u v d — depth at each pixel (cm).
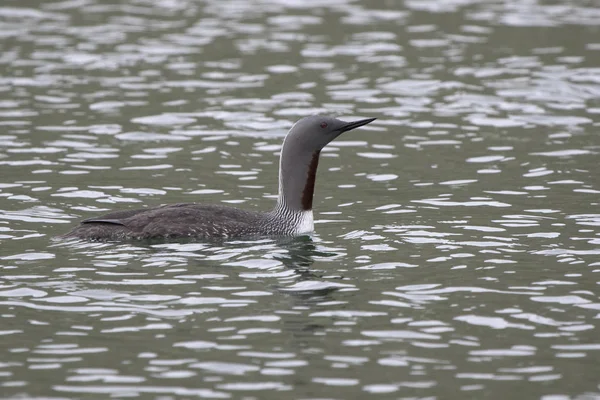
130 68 2408
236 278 1172
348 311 1072
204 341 995
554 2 3092
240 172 1719
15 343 988
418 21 2867
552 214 1456
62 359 954
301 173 1356
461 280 1171
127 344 988
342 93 2225
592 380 913
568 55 2495
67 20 2864
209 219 1318
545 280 1169
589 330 1023
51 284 1145
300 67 2427
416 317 1057
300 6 3069
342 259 1251
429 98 2194
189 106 2131
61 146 1850
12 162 1742
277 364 943
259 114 2081
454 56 2505
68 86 2258
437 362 950
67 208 1485
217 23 2850
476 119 2048
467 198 1555
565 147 1850
